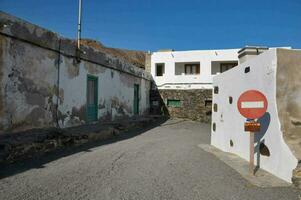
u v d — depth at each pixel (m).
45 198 5.20
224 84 11.00
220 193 5.88
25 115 10.21
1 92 9.13
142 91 24.75
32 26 10.35
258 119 7.96
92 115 15.68
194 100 26.25
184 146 11.94
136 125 18.06
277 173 7.00
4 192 5.38
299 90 7.11
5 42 9.23
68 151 9.45
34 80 10.64
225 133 10.84
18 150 7.79
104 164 7.91
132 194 5.65
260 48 10.73
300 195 5.79
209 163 8.58
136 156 9.24
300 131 6.87
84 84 14.44
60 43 12.12
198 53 27.88
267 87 7.48
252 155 7.21
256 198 5.62
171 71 27.97
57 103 12.11
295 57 7.20
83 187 5.90
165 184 6.38
